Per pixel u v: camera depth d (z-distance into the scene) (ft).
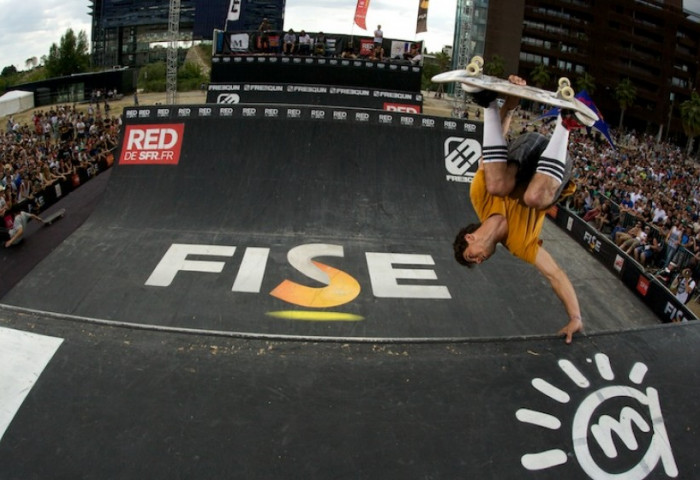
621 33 294.46
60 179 57.21
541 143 11.76
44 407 12.88
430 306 30.58
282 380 13.93
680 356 15.44
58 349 14.48
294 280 32.07
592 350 15.29
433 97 217.15
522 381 14.20
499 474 11.97
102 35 293.23
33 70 359.25
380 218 38.81
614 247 42.04
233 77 82.99
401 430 12.71
